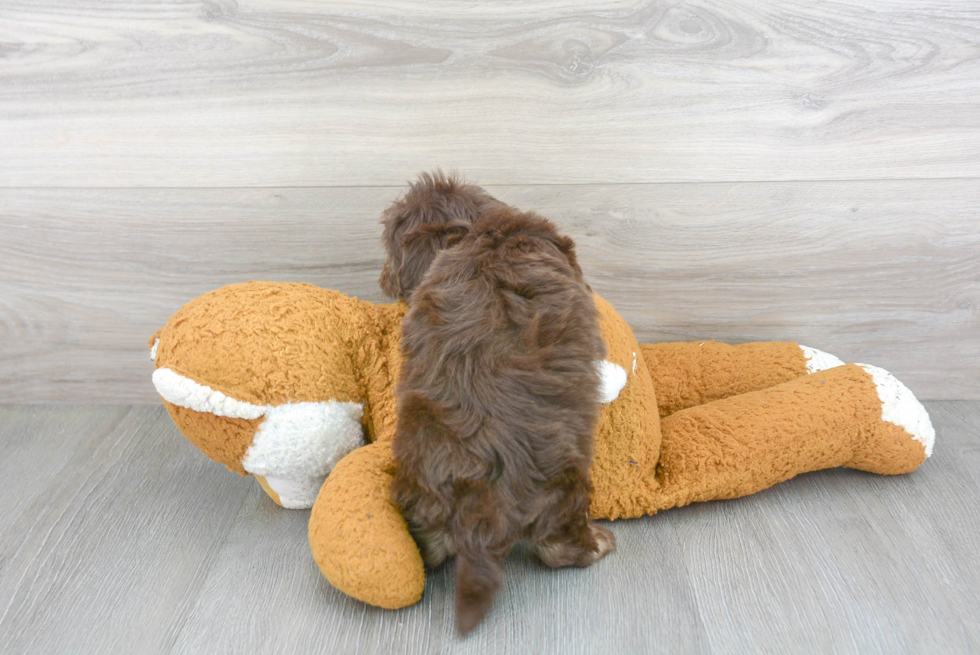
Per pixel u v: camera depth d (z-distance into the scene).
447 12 1.28
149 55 1.32
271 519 1.20
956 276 1.44
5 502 1.25
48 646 0.93
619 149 1.37
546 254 1.00
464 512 0.93
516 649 0.91
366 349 1.15
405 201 1.10
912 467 1.24
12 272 1.47
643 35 1.29
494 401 0.92
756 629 0.94
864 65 1.31
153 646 0.93
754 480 1.17
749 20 1.29
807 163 1.37
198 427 1.07
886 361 1.52
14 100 1.35
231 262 1.46
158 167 1.39
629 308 1.49
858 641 0.92
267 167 1.39
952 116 1.34
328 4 1.28
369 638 0.93
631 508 1.16
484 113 1.35
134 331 1.52
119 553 1.12
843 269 1.45
